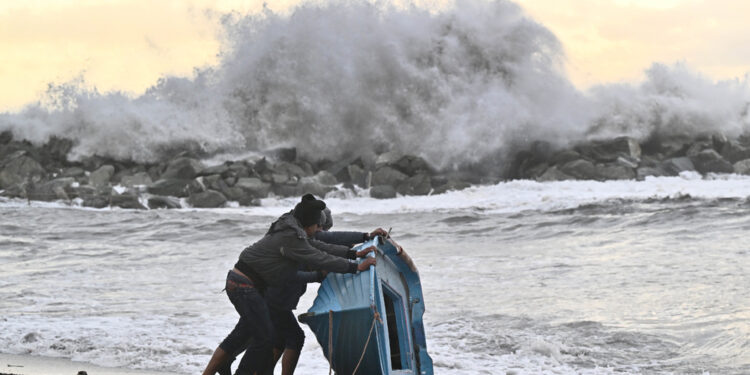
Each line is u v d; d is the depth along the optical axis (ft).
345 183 295.28
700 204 202.69
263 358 55.77
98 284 126.00
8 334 84.17
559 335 82.17
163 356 73.82
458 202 248.93
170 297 112.16
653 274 115.75
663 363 71.05
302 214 55.72
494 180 309.83
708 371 68.23
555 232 175.94
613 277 115.55
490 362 71.92
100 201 272.10
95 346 77.71
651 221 179.11
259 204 279.28
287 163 311.47
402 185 290.76
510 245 160.45
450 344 79.10
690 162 294.87
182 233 202.08
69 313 99.76
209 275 133.59
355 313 52.42
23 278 134.31
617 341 79.05
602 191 248.73
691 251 135.95
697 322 85.20
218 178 290.35
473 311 95.35
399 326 57.31
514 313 93.09
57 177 312.50
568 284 111.86
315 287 109.29
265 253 54.44
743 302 93.66
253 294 54.60
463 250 155.22
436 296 106.63
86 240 192.13
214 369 56.70
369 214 233.14
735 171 290.35
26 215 241.14
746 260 122.93
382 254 57.00
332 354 53.52
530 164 314.35
